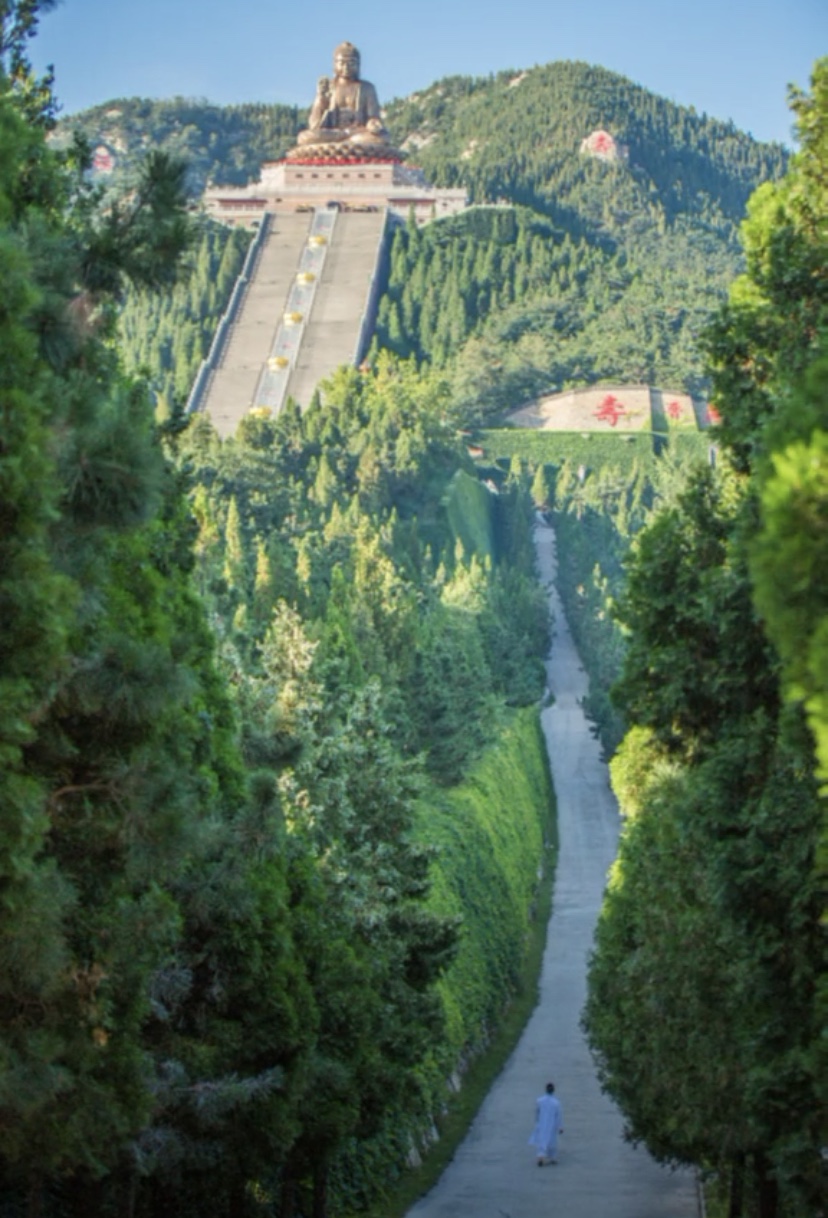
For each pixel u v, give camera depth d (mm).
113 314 51562
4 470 39500
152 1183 68688
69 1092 47438
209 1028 64000
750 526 59219
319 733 100125
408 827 102625
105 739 46656
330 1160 79625
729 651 65000
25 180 49531
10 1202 59688
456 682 190000
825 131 68062
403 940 95312
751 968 61156
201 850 47750
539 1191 99062
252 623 144500
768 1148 64125
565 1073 135375
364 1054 75875
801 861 58719
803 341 65062
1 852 40469
